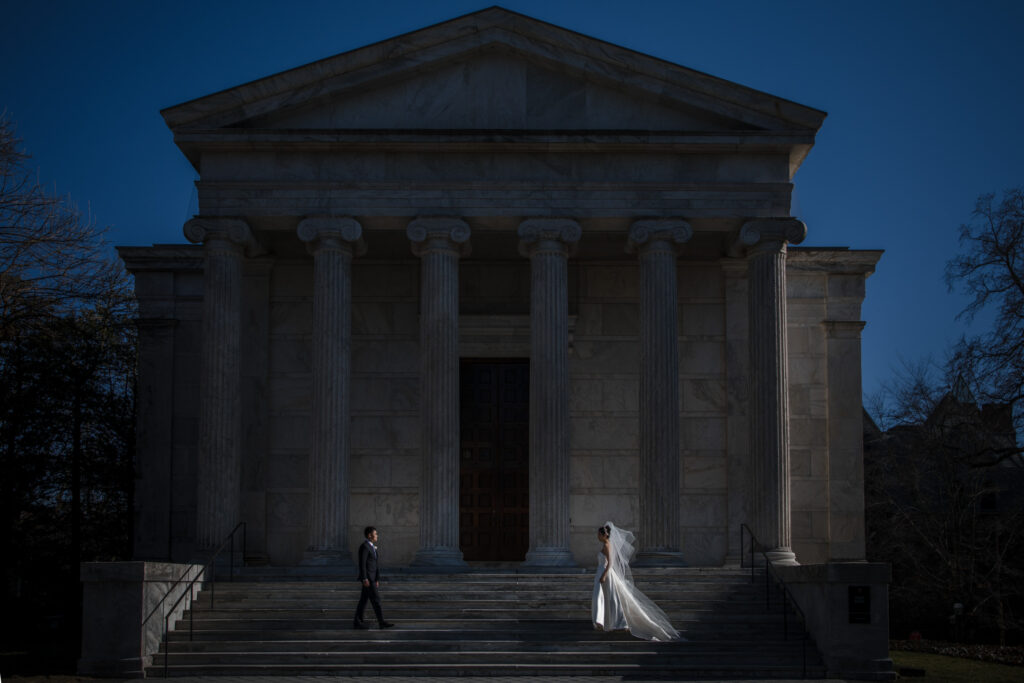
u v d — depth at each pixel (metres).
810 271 40.12
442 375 33.84
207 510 33.16
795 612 29.14
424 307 34.28
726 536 37.97
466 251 35.25
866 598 26.17
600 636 27.45
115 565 26.34
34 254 36.88
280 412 38.50
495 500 39.44
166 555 38.38
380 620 27.92
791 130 34.25
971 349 44.53
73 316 42.50
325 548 33.03
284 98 34.41
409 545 38.22
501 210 34.44
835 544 38.78
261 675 26.05
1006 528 49.88
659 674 25.86
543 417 33.62
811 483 39.16
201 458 33.44
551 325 33.97
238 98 34.12
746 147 34.34
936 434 53.06
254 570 32.47
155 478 38.78
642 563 33.00
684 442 38.53
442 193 34.50
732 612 29.42
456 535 33.50
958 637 49.75
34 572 50.81
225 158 34.53
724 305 39.09
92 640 26.20
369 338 39.44
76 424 45.03
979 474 51.50
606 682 25.17
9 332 40.22
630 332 39.53
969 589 50.34
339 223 34.22
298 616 28.80
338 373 33.94
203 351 33.94
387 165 34.62
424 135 34.16
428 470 33.47
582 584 30.86
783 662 26.59
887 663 25.97
